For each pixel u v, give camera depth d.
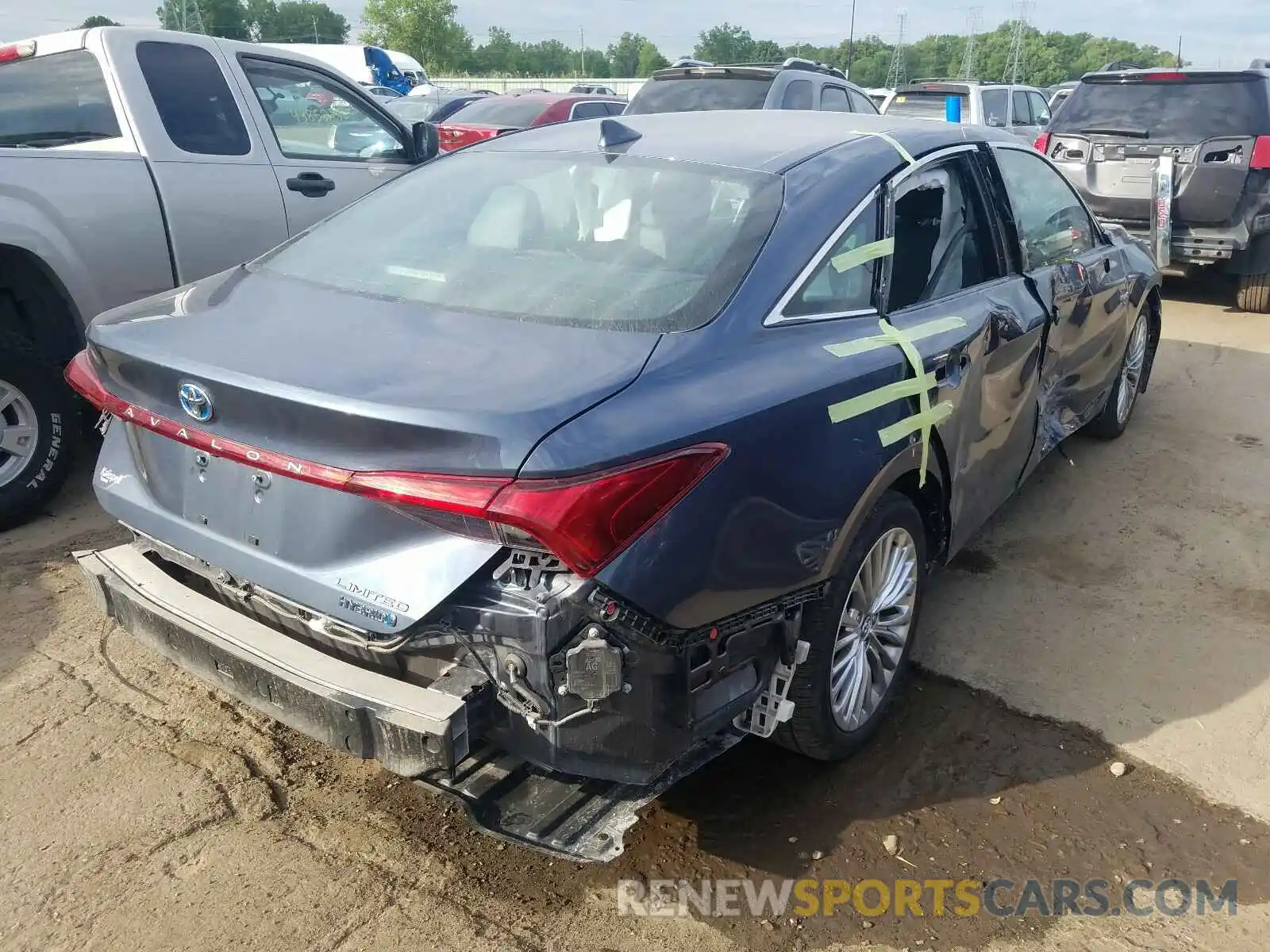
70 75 4.88
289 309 2.68
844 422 2.61
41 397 4.34
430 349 2.36
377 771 3.00
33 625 3.66
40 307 4.52
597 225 2.88
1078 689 3.50
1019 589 4.18
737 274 2.62
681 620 2.19
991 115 14.07
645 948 2.43
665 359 2.34
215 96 5.09
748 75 10.21
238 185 5.06
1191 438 5.86
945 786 3.01
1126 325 5.20
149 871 2.59
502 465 1.99
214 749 3.06
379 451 2.11
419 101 17.83
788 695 2.70
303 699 2.25
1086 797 2.98
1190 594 4.14
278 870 2.61
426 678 2.26
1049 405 4.27
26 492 4.38
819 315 2.76
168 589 2.62
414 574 2.13
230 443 2.32
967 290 3.51
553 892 2.58
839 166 3.04
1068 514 4.86
